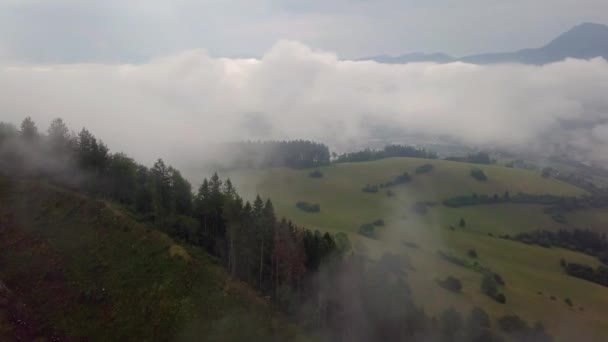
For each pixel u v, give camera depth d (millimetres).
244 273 81125
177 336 62875
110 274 70625
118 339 61781
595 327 112250
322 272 82812
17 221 78188
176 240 79938
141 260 72750
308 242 87438
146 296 67500
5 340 55875
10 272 68812
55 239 75875
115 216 80688
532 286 137500
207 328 64688
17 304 62719
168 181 89688
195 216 91000
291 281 78188
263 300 73875
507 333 96375
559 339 104062
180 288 68938
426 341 82062
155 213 84062
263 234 83500
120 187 95875
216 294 69812
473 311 97500
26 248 73562
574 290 140875
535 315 111688
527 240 190500
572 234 197875
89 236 76875
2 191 83750
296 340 68750
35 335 59250
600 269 160875
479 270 137250
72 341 60344
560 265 165625
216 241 87812
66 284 68438
